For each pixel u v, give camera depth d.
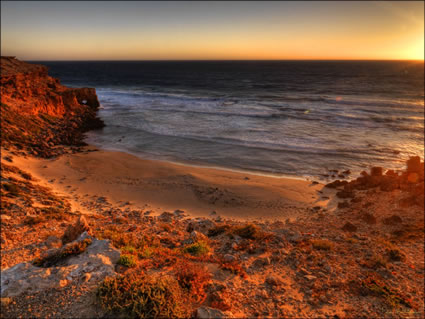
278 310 9.16
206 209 25.28
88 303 8.06
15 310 7.77
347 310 9.48
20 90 55.50
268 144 45.97
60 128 50.34
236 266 11.80
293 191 29.55
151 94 110.56
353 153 41.81
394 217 20.83
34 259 10.46
